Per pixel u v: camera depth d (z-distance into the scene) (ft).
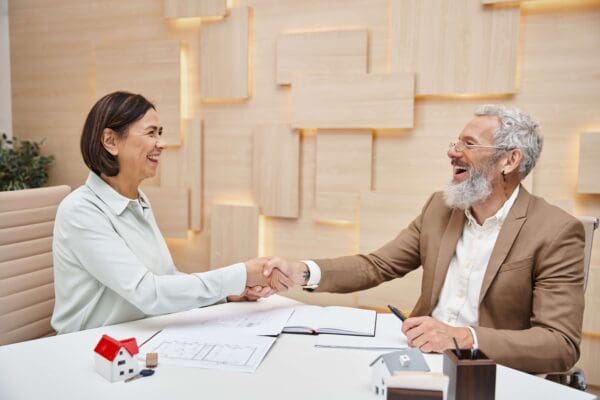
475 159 4.75
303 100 7.78
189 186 8.92
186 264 9.21
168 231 9.07
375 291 7.66
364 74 7.38
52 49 9.94
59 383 3.26
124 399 3.05
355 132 7.60
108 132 4.67
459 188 4.78
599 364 6.55
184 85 8.89
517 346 3.91
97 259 4.41
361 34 7.43
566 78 6.47
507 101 6.81
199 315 4.63
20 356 3.69
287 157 8.11
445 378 2.74
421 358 3.20
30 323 5.52
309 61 7.75
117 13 9.27
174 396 3.10
